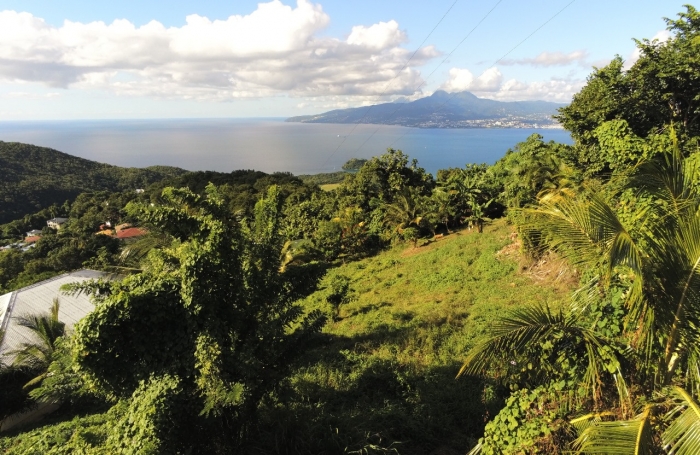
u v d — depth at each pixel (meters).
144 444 4.07
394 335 9.52
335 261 22.73
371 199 27.78
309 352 9.01
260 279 5.34
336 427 5.46
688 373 3.25
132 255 10.34
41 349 11.55
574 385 3.96
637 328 3.71
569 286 9.89
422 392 6.61
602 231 3.19
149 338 4.74
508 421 4.25
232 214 5.84
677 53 10.97
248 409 5.15
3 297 17.34
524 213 4.36
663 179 3.46
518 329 3.67
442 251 16.97
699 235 3.04
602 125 10.40
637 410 3.39
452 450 5.33
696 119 11.71
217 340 4.65
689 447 2.62
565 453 3.60
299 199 36.84
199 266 4.66
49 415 10.63
